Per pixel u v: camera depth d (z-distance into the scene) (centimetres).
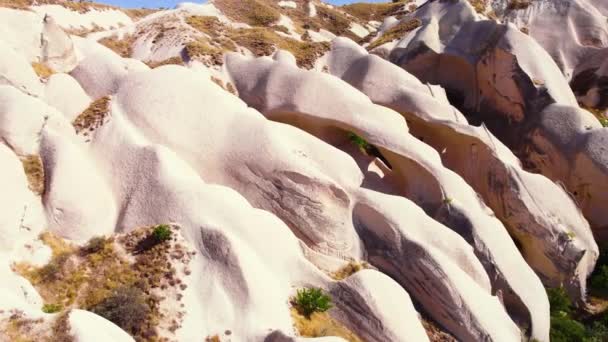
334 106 2052
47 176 1529
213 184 1587
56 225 1480
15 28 1962
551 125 2431
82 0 4747
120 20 4281
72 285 1376
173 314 1309
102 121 1739
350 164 1864
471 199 1912
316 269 1525
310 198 1683
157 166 1582
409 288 1642
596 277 2164
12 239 1393
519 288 1748
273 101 2148
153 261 1409
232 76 2319
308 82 2092
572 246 2031
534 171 2495
